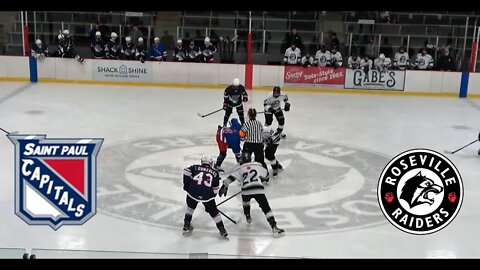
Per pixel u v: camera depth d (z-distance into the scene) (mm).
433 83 18328
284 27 22844
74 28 22047
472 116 15477
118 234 7496
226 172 10125
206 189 7230
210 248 7172
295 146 11961
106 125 13266
